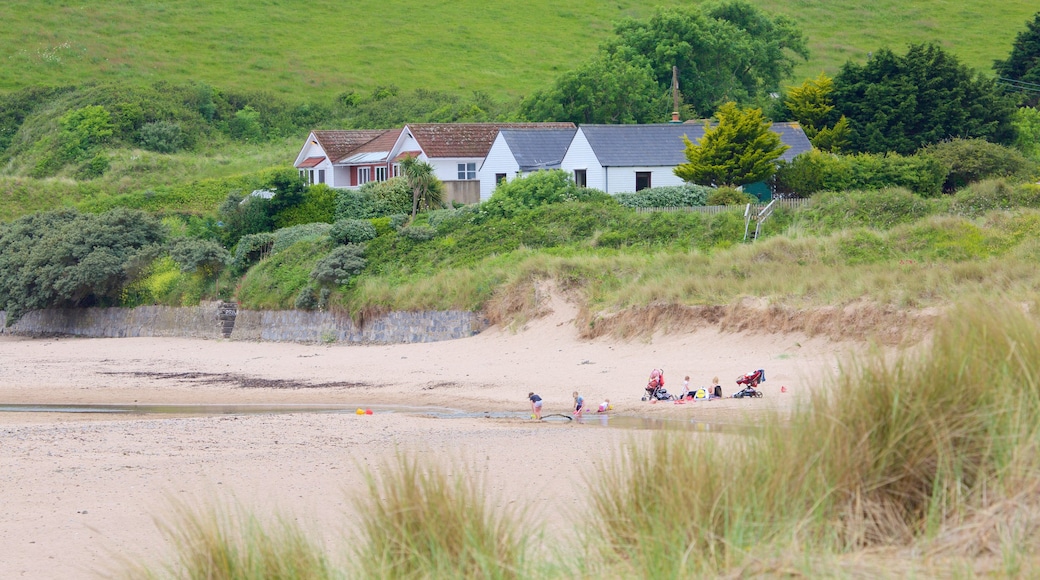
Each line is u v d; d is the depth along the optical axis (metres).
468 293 131.12
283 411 87.44
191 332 163.38
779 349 91.94
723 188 158.25
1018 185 148.25
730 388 81.75
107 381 111.81
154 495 49.44
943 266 98.12
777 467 28.05
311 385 103.56
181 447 63.56
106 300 177.75
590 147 181.75
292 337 148.88
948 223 121.12
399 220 168.62
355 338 140.38
